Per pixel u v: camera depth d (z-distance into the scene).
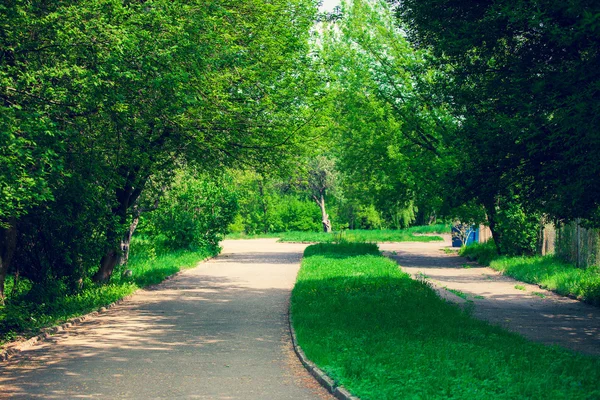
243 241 60.66
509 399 7.47
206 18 15.47
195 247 37.50
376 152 35.19
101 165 16.08
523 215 29.12
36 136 11.45
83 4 12.67
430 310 15.13
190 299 19.27
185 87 15.23
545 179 12.73
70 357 11.02
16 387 8.89
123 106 14.33
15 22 11.68
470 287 22.20
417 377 8.46
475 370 8.99
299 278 23.73
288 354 11.23
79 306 16.52
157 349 11.72
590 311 16.56
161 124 17.58
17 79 12.33
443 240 59.75
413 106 33.25
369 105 34.53
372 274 24.16
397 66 33.62
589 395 7.73
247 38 19.00
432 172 32.22
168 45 14.27
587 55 11.50
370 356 9.92
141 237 40.47
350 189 45.16
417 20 15.27
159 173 21.70
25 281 18.16
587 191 11.48
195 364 10.41
